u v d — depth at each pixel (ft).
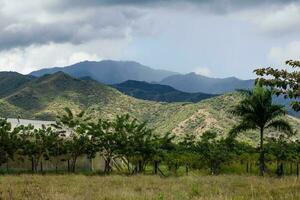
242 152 204.44
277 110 154.71
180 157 190.60
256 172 203.92
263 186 70.28
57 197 55.01
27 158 192.75
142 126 191.83
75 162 205.26
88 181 99.81
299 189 61.62
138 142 185.98
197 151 204.85
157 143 190.80
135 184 88.48
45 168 197.26
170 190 71.72
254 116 156.46
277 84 52.31
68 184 87.97
